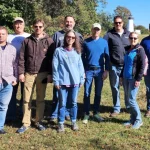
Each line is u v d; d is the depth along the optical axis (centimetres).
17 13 1162
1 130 430
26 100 442
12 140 408
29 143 398
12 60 419
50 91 725
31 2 1300
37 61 430
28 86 437
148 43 505
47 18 1484
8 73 414
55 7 1705
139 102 627
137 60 441
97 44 474
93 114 507
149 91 518
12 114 492
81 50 468
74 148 384
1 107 426
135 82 445
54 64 423
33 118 504
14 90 487
